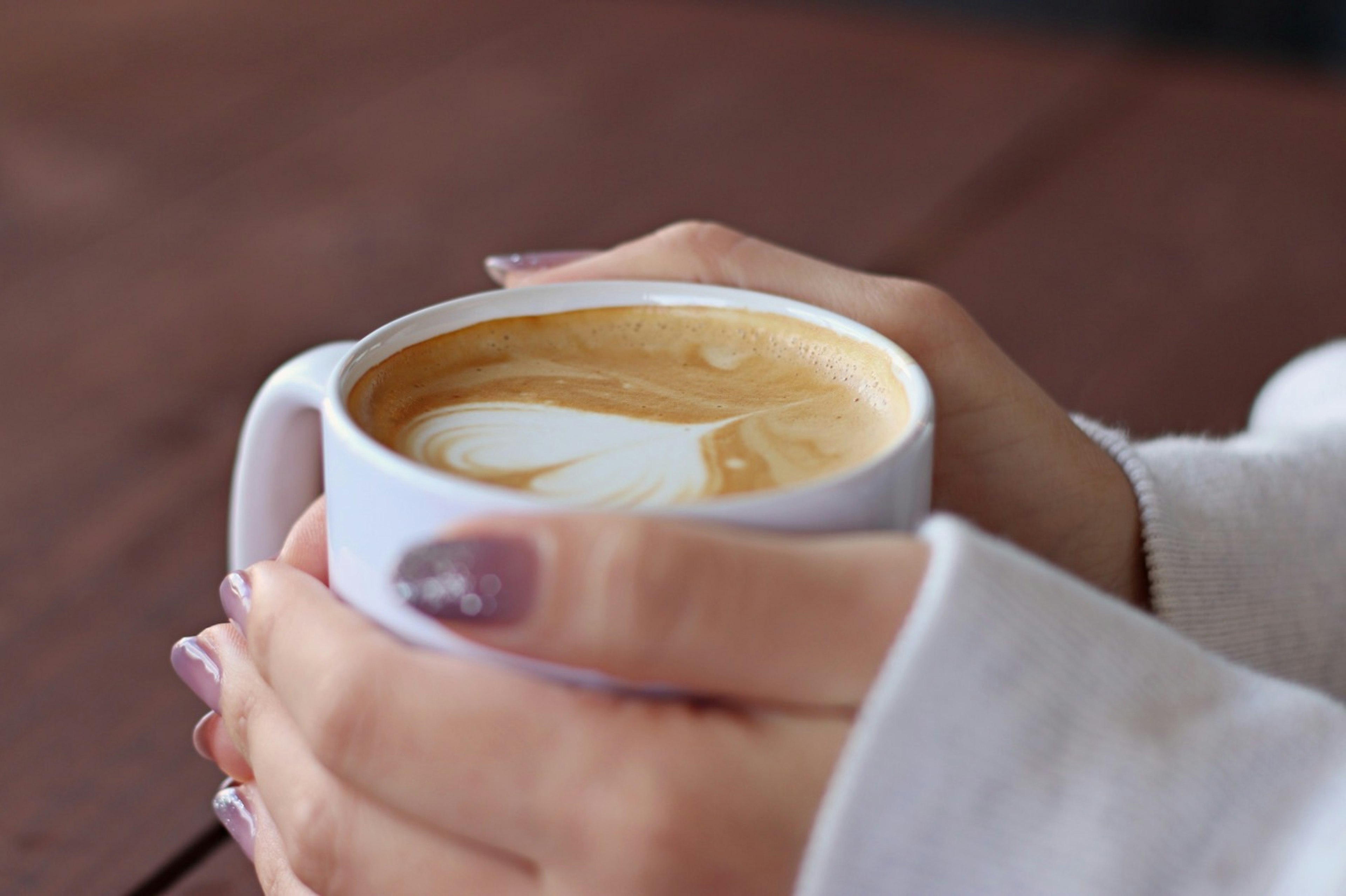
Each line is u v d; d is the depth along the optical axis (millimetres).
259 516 423
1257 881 338
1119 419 640
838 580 335
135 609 499
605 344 416
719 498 364
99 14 1166
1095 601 348
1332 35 1751
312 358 409
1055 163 925
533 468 372
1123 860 334
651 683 340
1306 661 458
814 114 997
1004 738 334
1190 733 346
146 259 784
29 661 475
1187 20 1814
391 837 361
